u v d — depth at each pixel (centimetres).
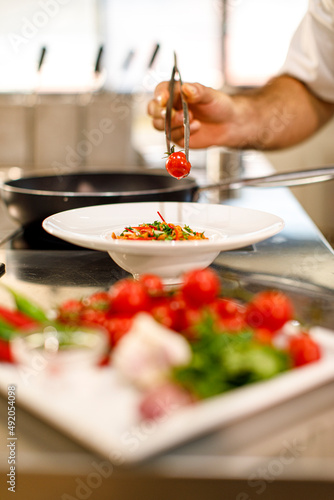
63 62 367
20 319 59
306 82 166
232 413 45
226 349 50
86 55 369
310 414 49
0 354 54
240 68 388
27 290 85
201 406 45
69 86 368
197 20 379
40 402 47
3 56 362
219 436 46
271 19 379
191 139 146
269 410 50
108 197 107
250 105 153
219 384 47
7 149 261
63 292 84
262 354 50
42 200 109
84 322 58
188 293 60
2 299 79
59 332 52
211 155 215
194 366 48
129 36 375
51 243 114
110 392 49
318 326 69
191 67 388
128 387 49
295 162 370
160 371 49
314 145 363
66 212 92
